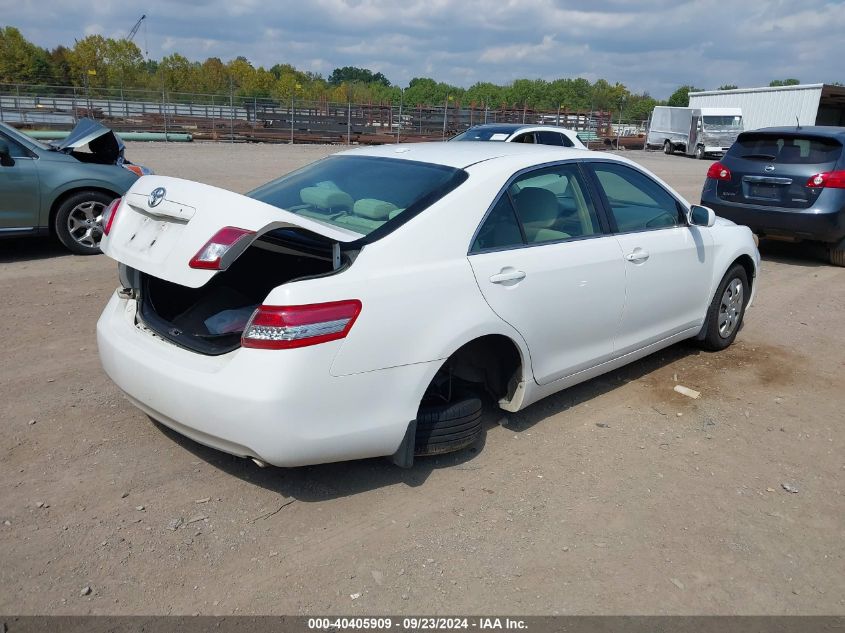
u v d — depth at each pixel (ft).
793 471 13.00
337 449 10.31
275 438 9.77
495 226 12.18
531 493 11.81
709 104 139.64
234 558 9.87
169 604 8.97
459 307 11.27
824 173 28.89
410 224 11.08
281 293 9.72
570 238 13.52
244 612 8.91
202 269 9.59
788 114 124.77
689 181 68.59
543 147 14.43
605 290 13.92
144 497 11.14
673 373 17.46
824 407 15.84
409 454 11.18
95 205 26.63
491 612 9.10
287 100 113.80
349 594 9.30
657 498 11.88
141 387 10.91
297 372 9.65
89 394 14.57
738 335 20.65
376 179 12.67
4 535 10.07
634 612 9.23
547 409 15.05
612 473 12.60
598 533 10.84
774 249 34.71
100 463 12.02
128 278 12.16
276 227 9.89
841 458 13.56
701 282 16.99
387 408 10.61
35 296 21.16
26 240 29.40
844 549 10.78
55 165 25.66
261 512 10.92
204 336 11.00
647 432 14.25
